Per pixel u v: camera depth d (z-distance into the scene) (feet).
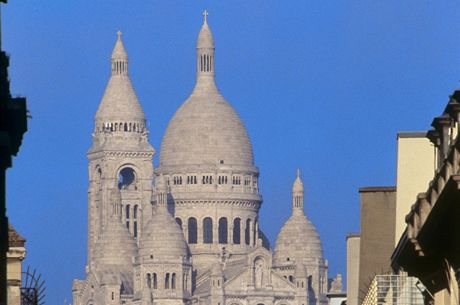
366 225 299.58
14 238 233.14
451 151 202.39
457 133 204.95
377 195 299.17
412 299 254.47
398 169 272.31
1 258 179.83
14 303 232.12
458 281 207.21
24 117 177.17
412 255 226.99
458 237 202.59
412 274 236.63
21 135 177.78
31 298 238.68
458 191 194.59
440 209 204.13
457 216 199.82
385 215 298.76
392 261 270.46
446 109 209.67
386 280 256.93
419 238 219.00
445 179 206.90
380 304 256.93
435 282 226.17
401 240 238.89
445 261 216.33
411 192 271.90
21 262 233.14
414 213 222.69
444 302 221.05
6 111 173.27
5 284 184.14
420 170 271.69
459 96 201.16
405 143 271.90
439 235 213.46
